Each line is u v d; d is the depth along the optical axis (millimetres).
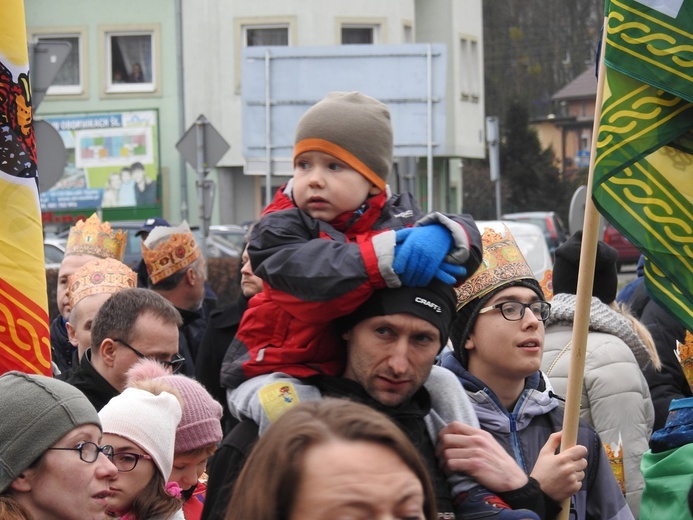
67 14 86500
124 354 11922
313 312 8305
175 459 10375
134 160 85875
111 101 86250
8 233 11305
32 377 8750
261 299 8875
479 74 101562
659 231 9719
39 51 25750
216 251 64438
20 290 11281
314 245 8305
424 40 97062
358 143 8820
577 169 164500
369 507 5633
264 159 41906
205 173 41625
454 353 11078
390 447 5758
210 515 8336
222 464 8438
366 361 8359
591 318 13695
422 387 8945
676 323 15812
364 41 89250
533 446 10805
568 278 14500
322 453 5688
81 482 8586
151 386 10125
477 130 101125
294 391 8430
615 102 9703
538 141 137000
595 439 10844
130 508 9711
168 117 86000
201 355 15727
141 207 85812
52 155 25641
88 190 86125
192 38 86125
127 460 9664
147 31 86000
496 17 164625
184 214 64500
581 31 164625
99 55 86125
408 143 40875
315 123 8859
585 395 13172
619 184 9734
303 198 8836
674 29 9555
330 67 41312
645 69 9578
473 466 8695
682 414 10547
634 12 9625
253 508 5719
